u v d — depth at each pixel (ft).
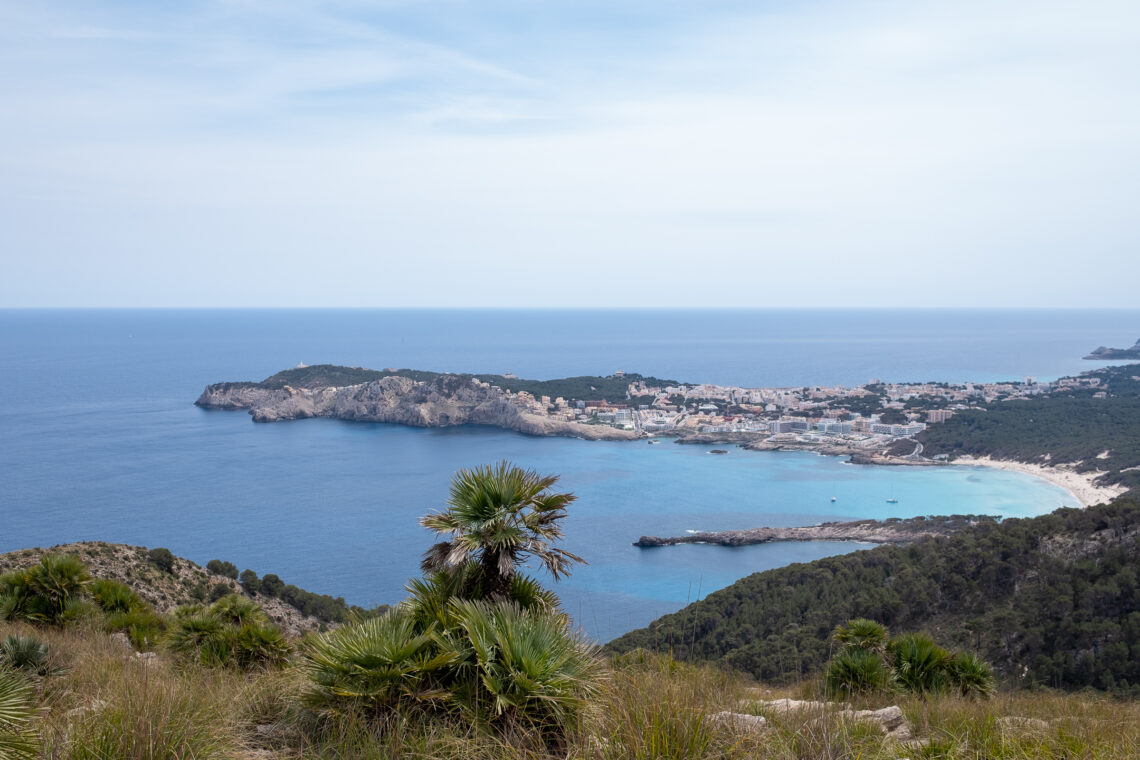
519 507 17.90
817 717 15.51
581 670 15.33
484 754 13.15
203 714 14.35
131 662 22.89
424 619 16.85
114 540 282.15
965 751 15.66
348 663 15.26
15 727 12.50
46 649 21.98
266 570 249.55
